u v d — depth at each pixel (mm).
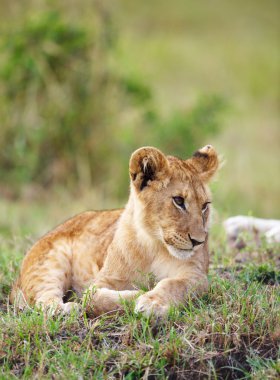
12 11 16531
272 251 8648
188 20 32969
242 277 7594
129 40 26344
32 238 9727
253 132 22734
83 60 15766
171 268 6996
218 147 19219
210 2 35094
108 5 15984
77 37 15469
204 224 7055
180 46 29500
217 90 25031
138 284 7051
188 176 7004
